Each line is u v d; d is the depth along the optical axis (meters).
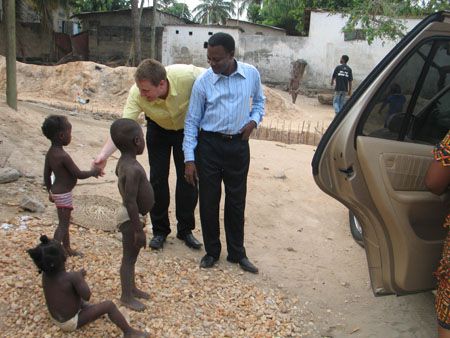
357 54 20.84
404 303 3.88
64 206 3.49
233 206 3.86
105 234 4.17
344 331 3.45
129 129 2.93
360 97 2.91
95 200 4.74
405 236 2.90
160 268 3.79
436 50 2.91
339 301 3.84
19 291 3.07
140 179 2.99
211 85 3.53
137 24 19.17
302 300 3.78
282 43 22.52
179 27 24.27
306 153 8.37
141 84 3.33
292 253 4.58
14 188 4.70
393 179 2.92
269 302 3.62
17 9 25.48
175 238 4.44
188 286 3.60
